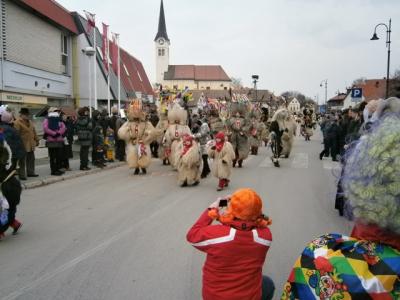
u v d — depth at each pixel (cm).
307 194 1005
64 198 955
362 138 202
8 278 493
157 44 12950
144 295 444
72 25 3130
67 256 566
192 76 12988
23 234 671
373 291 173
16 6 2305
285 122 1791
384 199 175
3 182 627
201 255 566
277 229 692
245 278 288
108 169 1491
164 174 1359
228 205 305
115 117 1700
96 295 445
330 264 184
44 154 1819
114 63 2917
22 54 2402
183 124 1381
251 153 2022
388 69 2608
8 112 993
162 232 675
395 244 182
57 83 2939
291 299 201
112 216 784
